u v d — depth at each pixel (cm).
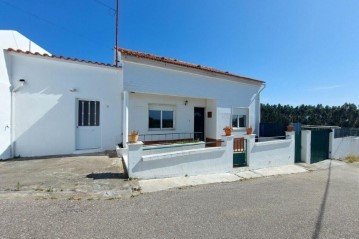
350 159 1447
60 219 381
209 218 418
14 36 860
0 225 349
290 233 374
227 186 657
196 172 761
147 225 377
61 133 892
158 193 553
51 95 876
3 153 793
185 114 1244
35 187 529
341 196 613
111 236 334
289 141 1083
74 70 912
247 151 922
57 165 733
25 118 842
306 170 1016
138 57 946
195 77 1148
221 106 1264
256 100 1440
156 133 1137
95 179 609
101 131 974
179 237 343
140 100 1088
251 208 481
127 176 643
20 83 829
